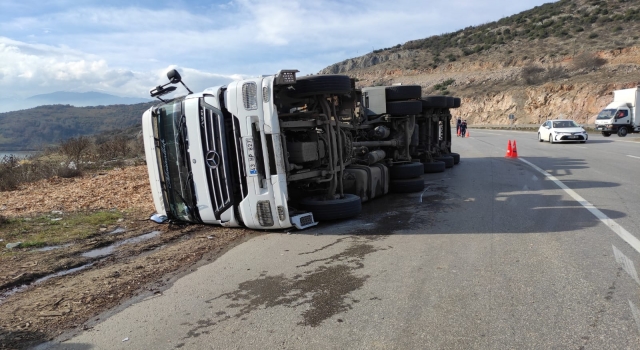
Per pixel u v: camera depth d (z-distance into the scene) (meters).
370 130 11.13
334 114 7.99
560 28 85.25
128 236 7.37
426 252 5.78
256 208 6.89
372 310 4.09
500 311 3.94
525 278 4.70
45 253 6.38
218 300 4.51
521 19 101.06
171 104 7.41
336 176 7.94
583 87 52.75
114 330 3.95
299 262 5.60
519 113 59.25
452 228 7.01
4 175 14.48
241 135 6.77
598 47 66.75
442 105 14.21
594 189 10.09
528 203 8.79
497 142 30.23
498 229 6.82
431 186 11.65
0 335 3.90
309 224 7.29
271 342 3.59
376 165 10.31
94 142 24.94
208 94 7.00
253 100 6.70
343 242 6.43
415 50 113.25
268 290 4.71
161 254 6.24
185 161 7.29
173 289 4.89
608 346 3.29
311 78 7.35
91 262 6.02
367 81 98.56
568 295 4.21
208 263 5.76
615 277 4.61
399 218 7.89
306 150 7.35
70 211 9.56
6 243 6.93
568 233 6.40
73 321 4.18
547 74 64.50
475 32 108.81
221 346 3.56
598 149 21.56
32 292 4.92
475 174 13.82
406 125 11.46
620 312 3.82
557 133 26.95
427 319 3.85
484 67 82.62
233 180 7.03
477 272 4.94
